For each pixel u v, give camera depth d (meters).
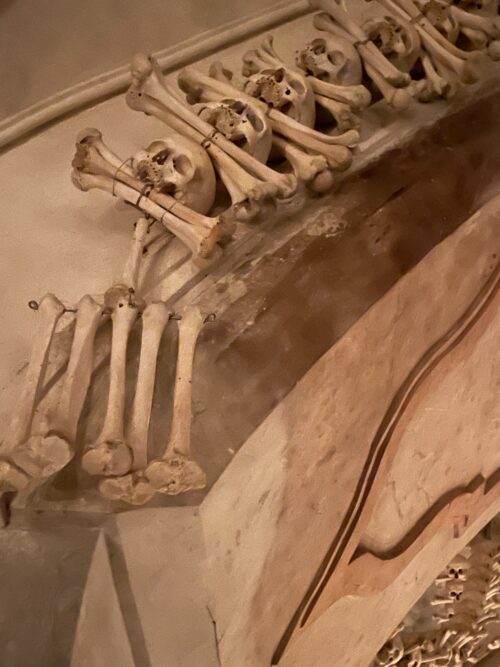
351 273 1.57
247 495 1.43
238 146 1.59
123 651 1.33
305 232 1.59
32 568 1.29
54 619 1.27
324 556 1.69
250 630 1.53
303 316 1.50
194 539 1.36
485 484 2.22
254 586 1.51
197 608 1.39
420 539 2.03
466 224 1.74
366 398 1.64
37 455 1.16
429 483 2.03
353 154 1.68
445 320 1.79
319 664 1.89
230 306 1.48
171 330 1.40
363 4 2.12
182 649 1.39
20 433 1.20
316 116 1.76
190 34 1.98
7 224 1.66
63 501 1.32
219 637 1.43
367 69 1.78
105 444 1.18
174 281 1.52
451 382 1.93
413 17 1.87
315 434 1.54
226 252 1.55
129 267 1.46
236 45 2.04
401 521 1.98
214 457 1.36
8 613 1.27
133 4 1.87
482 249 1.79
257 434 1.41
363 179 1.69
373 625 2.05
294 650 1.74
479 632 2.53
